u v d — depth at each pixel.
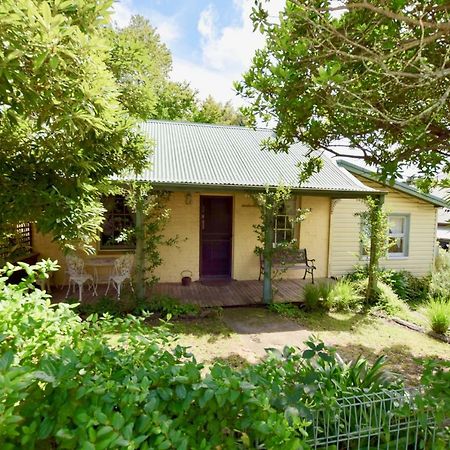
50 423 1.12
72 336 1.61
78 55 1.72
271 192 6.51
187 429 1.25
